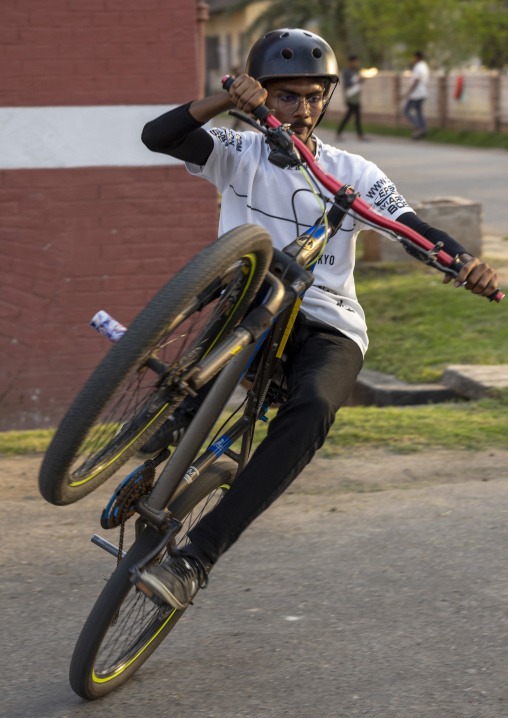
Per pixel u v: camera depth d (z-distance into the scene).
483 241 21.09
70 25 11.45
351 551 6.69
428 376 12.91
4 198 11.74
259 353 4.97
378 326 15.57
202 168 5.29
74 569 6.50
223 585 6.23
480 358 13.37
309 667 5.22
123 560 4.68
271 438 4.64
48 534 7.09
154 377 4.33
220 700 4.93
